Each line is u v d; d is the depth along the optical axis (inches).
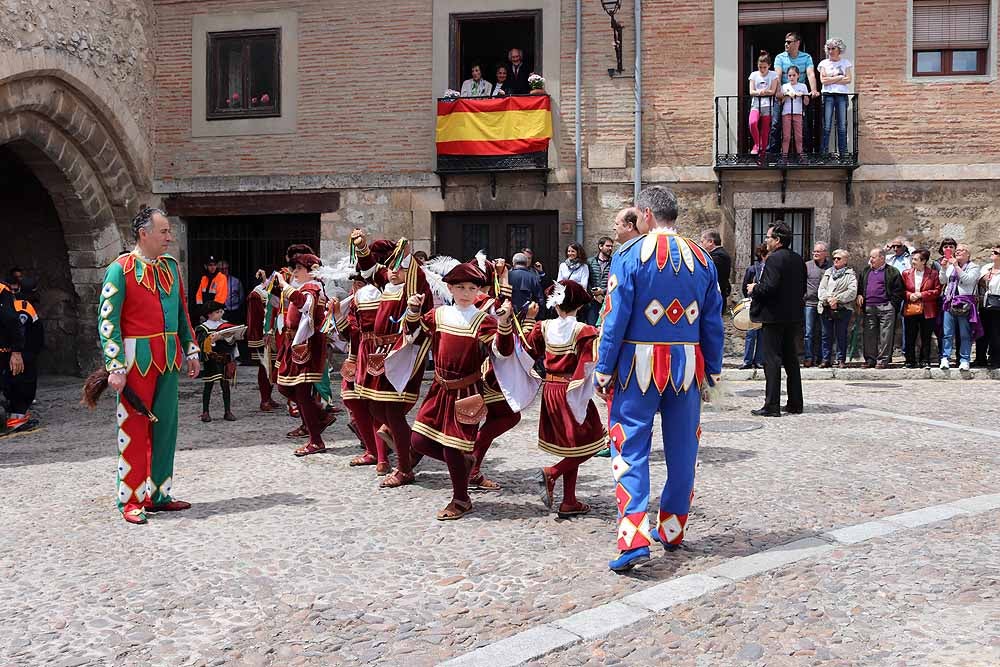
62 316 641.0
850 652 142.6
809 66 572.1
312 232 648.4
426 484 268.4
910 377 527.2
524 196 609.6
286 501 248.7
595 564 190.5
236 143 639.1
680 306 186.7
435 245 629.9
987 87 571.2
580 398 223.3
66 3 532.1
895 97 577.6
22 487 274.2
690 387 189.5
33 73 506.0
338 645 150.7
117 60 592.7
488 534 213.8
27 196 640.4
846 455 297.4
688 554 194.7
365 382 270.2
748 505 233.5
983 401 429.1
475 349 227.8
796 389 392.2
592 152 600.1
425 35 616.1
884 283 538.6
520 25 702.5
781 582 173.8
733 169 579.2
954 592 165.9
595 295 534.6
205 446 340.5
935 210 577.9
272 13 632.4
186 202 644.7
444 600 170.7
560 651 145.4
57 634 156.3
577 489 260.1
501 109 597.6
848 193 580.4
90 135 581.0
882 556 187.2
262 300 422.0
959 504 227.8
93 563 195.2
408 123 619.5
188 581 182.5
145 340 231.0
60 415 446.0
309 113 630.5
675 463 192.2
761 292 381.7
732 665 139.6
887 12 576.7
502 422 252.5
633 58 594.6
